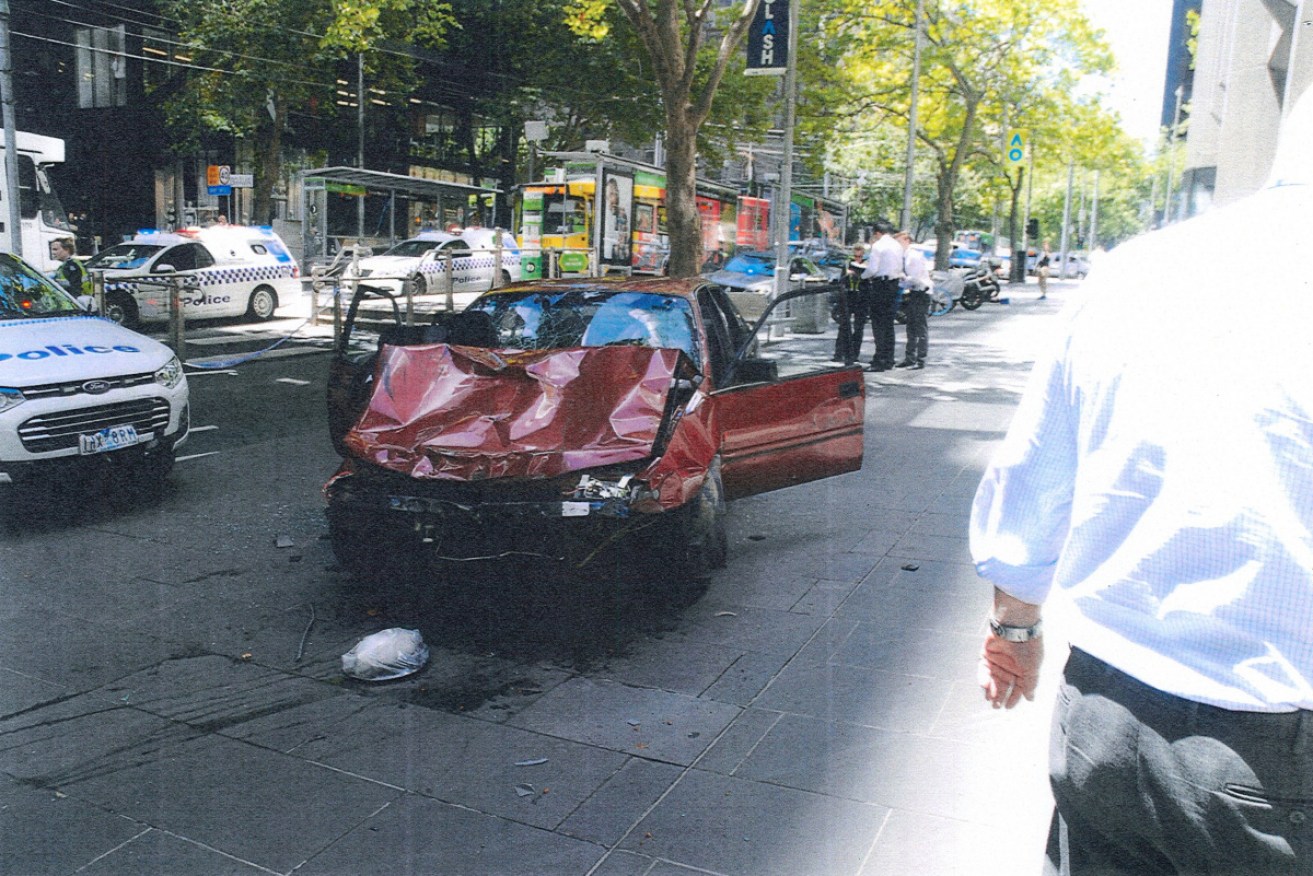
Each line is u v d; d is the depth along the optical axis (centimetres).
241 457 881
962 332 2150
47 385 663
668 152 1370
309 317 2125
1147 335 159
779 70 1777
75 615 521
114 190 3397
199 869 312
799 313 1880
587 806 347
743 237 3544
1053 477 177
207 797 352
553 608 531
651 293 633
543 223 2669
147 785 360
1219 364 151
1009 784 360
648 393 520
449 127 3878
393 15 2983
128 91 3334
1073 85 3259
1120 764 161
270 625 511
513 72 3466
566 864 314
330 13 2788
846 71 2995
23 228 1823
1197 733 152
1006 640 194
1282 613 147
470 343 627
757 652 478
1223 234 159
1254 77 726
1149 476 158
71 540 646
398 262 2373
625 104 3216
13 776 366
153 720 410
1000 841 325
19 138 1809
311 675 454
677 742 392
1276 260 152
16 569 590
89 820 338
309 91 3080
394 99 3466
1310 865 148
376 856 318
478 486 489
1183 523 153
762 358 645
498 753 384
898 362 1539
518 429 507
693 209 1379
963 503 744
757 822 337
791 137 1831
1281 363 147
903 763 375
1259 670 148
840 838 327
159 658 471
